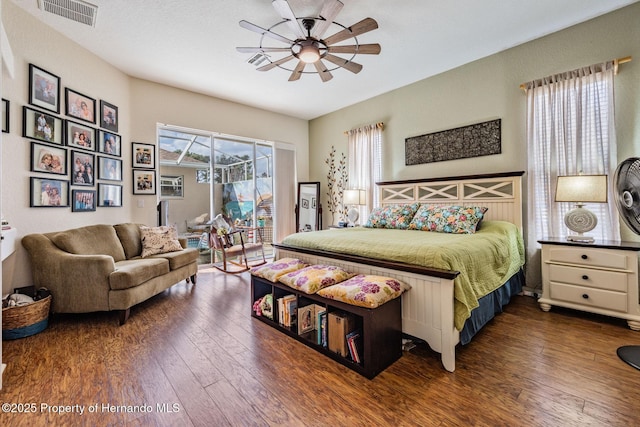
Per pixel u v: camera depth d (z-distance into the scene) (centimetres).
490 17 270
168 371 178
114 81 356
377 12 260
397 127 440
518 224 316
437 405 146
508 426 132
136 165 384
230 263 473
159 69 364
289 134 566
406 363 187
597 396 151
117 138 360
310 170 598
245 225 532
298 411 143
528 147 311
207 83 408
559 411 141
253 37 296
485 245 234
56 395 156
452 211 309
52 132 283
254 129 513
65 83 295
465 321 187
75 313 277
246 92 444
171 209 485
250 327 243
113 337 225
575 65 285
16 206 253
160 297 324
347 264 244
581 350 198
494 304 242
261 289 273
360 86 429
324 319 203
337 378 171
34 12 257
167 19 267
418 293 193
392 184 435
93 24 274
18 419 138
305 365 185
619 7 261
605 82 267
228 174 518
